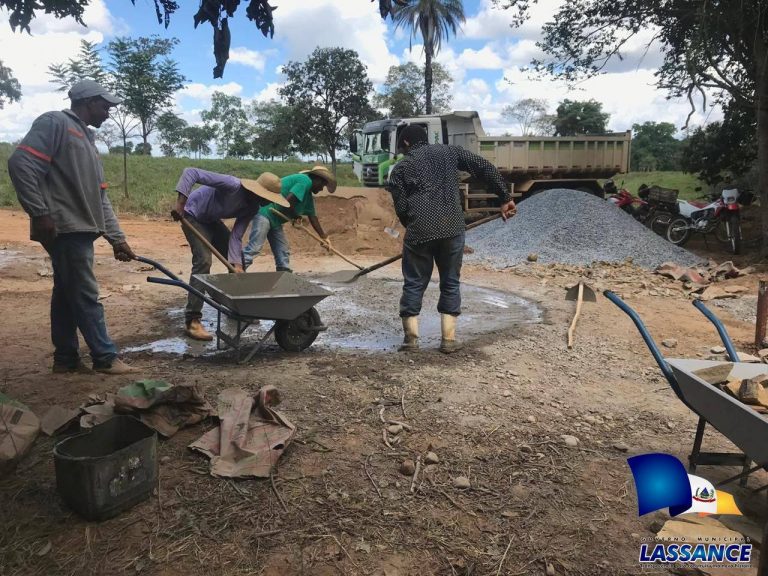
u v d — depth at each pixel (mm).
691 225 12430
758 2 9508
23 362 4828
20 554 2451
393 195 5227
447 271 5344
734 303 7871
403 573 2434
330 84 29656
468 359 5227
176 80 19062
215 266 10023
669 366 3338
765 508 2986
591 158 15992
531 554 2576
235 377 4508
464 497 2988
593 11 11562
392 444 3531
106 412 3406
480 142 14781
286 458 3293
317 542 2594
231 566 2436
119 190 21219
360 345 5770
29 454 3191
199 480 3025
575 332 6293
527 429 3803
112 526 2652
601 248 11391
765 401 2789
